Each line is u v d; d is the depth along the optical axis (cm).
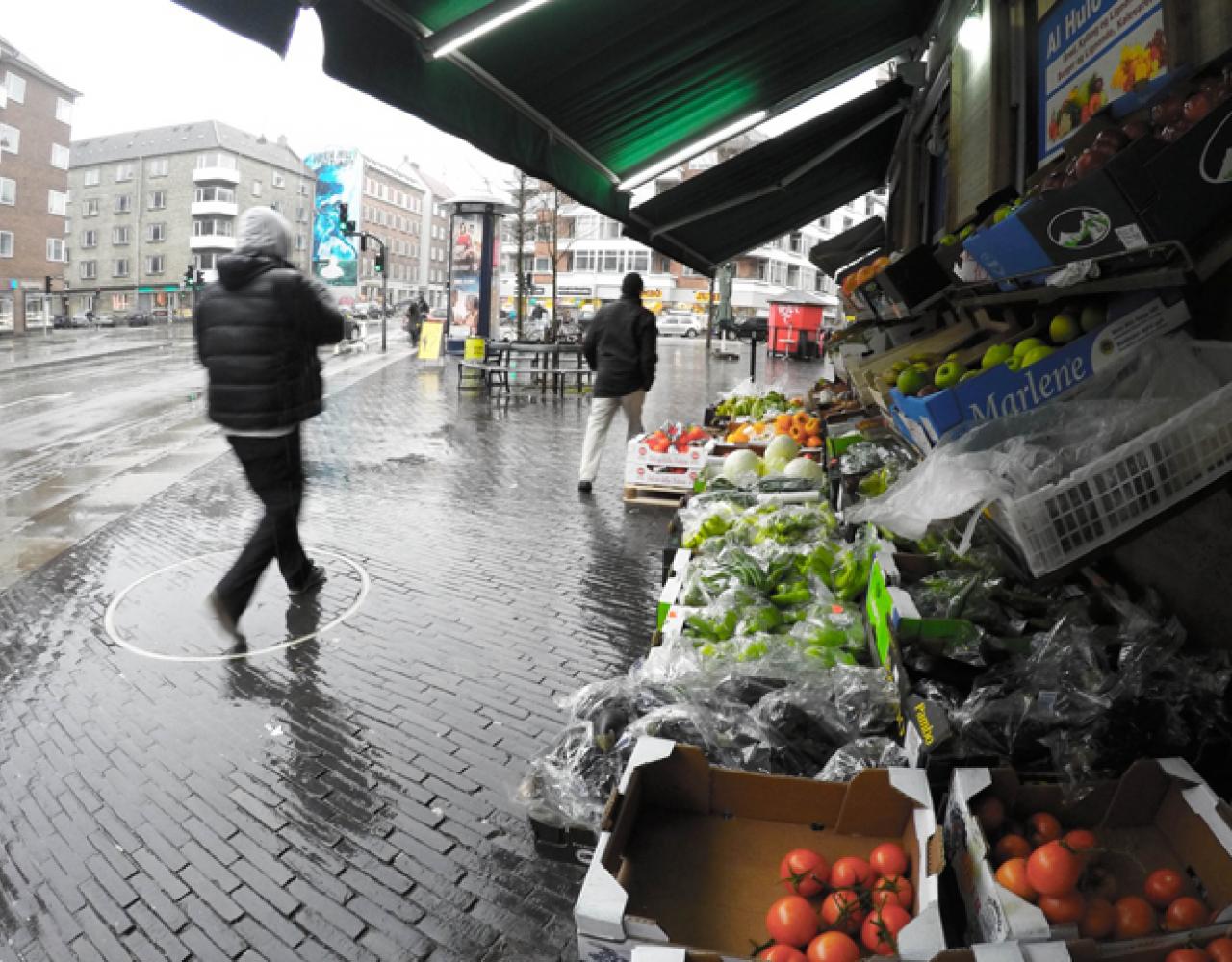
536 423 1303
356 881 270
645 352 801
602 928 162
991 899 169
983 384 270
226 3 294
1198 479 221
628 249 6531
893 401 339
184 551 616
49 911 257
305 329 456
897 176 1179
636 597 530
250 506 751
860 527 376
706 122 749
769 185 984
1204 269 212
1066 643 243
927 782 197
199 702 387
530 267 6397
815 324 3250
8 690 398
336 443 1076
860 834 202
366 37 369
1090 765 210
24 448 1036
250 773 329
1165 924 173
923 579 285
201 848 285
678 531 455
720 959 153
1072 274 247
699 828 207
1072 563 227
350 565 585
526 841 291
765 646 297
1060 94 468
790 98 803
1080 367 267
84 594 528
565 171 643
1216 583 257
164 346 2662
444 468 934
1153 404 242
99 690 399
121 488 820
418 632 471
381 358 2608
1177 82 286
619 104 616
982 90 584
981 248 261
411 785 323
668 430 787
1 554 609
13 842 288
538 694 399
